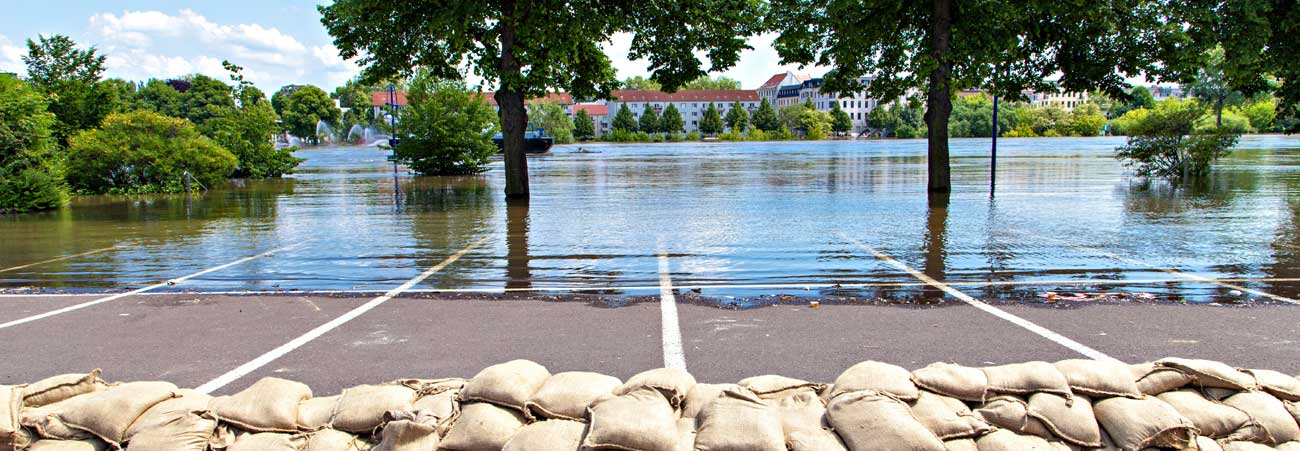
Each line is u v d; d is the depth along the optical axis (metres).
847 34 19.00
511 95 18.70
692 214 14.69
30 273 8.89
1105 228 12.04
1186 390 3.74
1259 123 94.31
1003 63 19.03
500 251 10.19
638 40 19.27
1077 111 130.62
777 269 8.62
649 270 8.64
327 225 13.53
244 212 16.22
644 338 5.73
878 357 5.18
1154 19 17.41
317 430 3.70
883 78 21.25
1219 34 17.33
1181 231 11.60
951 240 10.85
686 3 17.75
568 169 33.44
